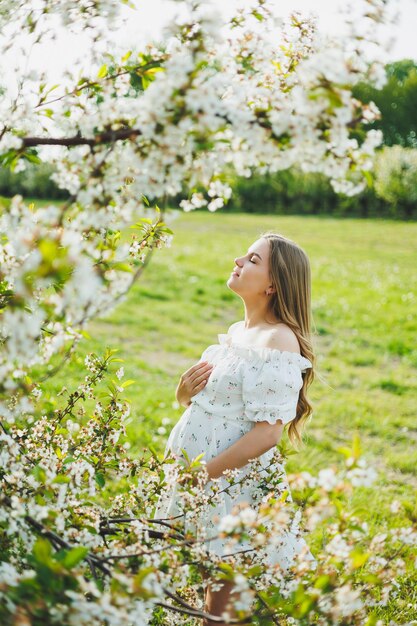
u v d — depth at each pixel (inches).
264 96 70.4
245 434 108.0
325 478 69.4
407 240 945.5
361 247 848.3
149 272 529.7
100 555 81.0
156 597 66.4
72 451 111.0
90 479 86.6
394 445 236.8
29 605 61.2
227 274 561.3
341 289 527.2
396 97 2060.8
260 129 66.7
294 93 70.9
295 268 118.3
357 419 255.9
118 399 113.0
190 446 111.4
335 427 249.3
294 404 107.4
